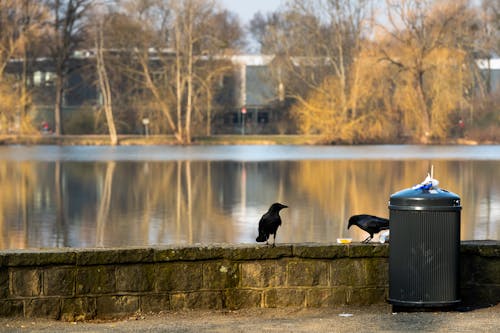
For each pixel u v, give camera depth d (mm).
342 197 42625
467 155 77312
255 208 38062
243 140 102500
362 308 12008
